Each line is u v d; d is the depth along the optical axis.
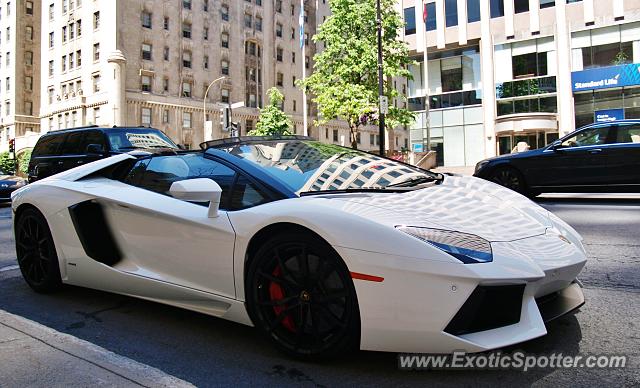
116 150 10.29
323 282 2.55
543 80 27.86
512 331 2.31
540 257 2.49
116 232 3.60
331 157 3.55
